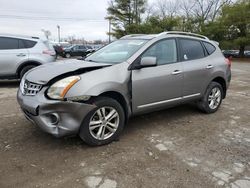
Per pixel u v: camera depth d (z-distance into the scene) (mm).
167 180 3068
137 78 4164
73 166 3316
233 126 4965
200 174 3213
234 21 33750
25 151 3674
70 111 3521
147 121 5090
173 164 3436
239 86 9797
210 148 3959
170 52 4781
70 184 2945
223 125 5004
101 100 3777
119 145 3959
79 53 33219
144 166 3365
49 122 3537
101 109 3811
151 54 4434
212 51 5707
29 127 4551
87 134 3730
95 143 3838
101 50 5043
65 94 3480
